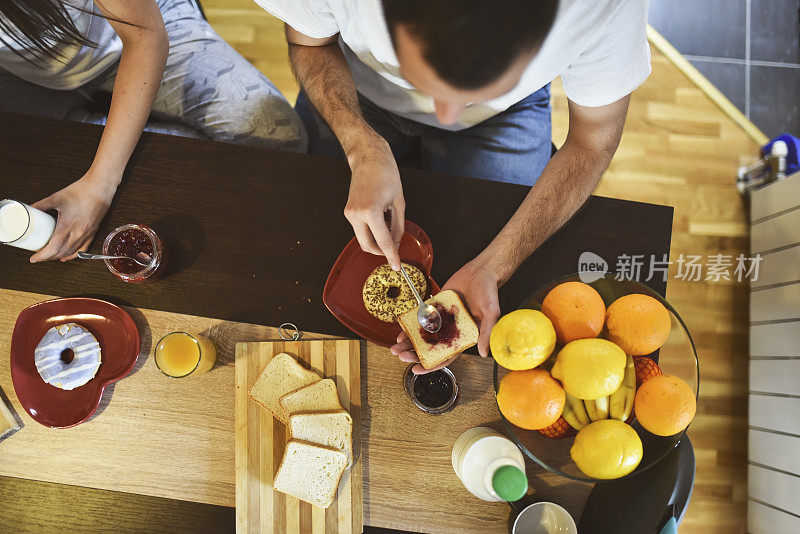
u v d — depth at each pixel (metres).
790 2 2.05
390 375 1.04
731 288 1.91
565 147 1.08
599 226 1.08
